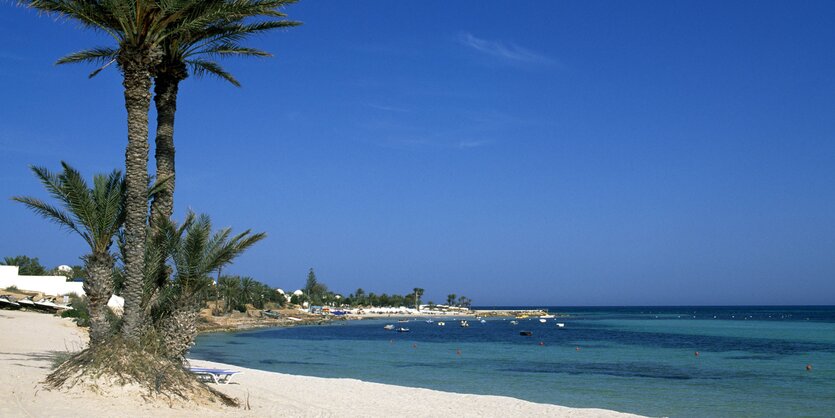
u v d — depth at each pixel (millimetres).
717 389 29938
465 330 110000
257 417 15852
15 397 13836
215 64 21156
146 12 16281
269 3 17594
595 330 107375
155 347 16391
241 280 121562
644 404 25219
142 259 16562
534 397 26875
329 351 54094
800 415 22891
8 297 54844
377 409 19844
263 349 55281
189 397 15688
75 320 50000
